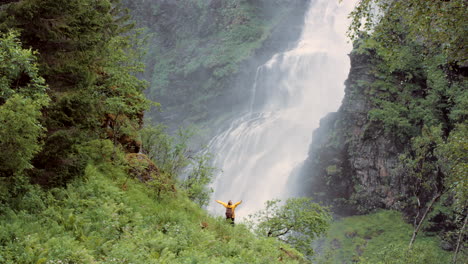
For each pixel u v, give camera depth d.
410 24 12.99
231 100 86.19
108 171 14.20
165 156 20.64
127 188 13.93
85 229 9.30
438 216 38.66
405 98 45.44
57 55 11.02
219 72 87.44
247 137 69.75
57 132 9.96
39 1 9.99
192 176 20.77
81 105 11.33
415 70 44.94
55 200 9.95
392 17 12.98
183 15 103.25
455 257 28.11
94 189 11.82
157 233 11.06
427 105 43.50
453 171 20.47
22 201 9.15
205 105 87.00
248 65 87.88
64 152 10.38
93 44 12.09
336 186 48.62
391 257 25.92
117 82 15.81
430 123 41.88
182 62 95.50
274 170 62.78
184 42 100.44
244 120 77.38
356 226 43.06
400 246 26.97
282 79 82.75
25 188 9.39
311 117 72.25
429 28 12.41
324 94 77.19
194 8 101.94
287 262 13.28
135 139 18.81
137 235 10.36
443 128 41.91
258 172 64.00
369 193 45.62
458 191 20.05
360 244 39.97
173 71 94.38
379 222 42.72
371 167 45.97
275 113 76.25
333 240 41.03
